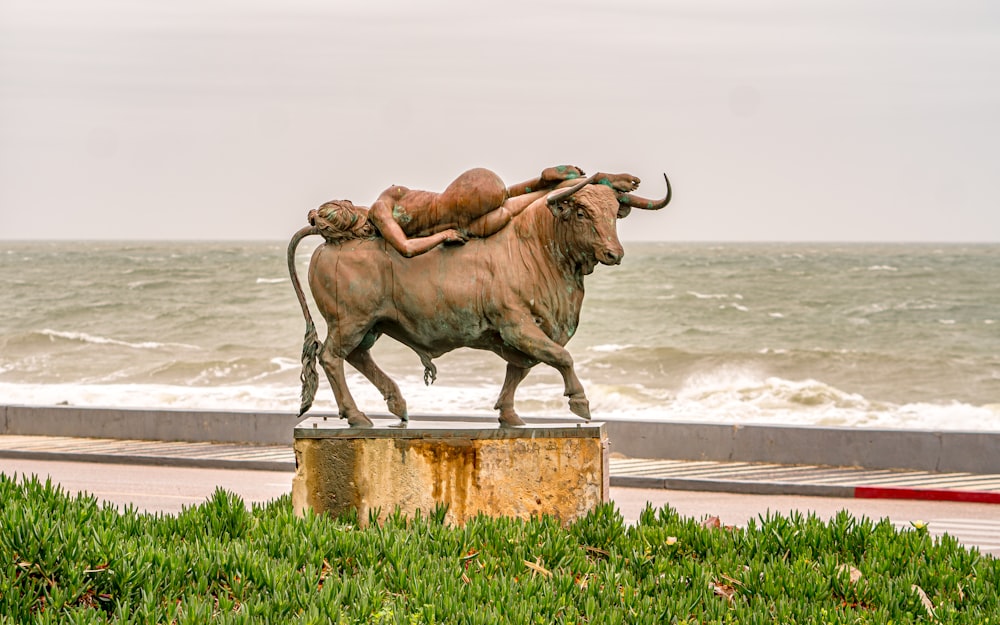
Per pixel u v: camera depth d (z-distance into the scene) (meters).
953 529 12.49
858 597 7.41
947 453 15.48
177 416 18.22
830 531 8.63
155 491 14.51
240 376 33.56
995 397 30.52
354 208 8.85
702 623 6.73
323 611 6.54
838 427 16.05
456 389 26.31
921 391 31.64
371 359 9.18
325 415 9.62
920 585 7.74
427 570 7.32
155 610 6.45
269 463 16.33
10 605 6.48
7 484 8.78
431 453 8.59
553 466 8.52
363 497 8.66
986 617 7.00
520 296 8.56
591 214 8.32
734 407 25.95
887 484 14.63
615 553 8.04
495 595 6.98
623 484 15.17
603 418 16.70
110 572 6.83
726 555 8.04
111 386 29.12
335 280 8.78
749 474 15.33
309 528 7.99
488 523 8.18
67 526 7.36
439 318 8.66
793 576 7.54
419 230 8.73
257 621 6.39
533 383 29.19
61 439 18.47
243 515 8.55
